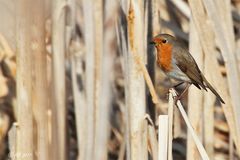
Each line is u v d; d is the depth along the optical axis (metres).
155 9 10.16
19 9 8.45
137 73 9.00
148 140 9.25
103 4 11.02
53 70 9.80
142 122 9.05
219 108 13.88
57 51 9.99
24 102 8.72
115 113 13.73
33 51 8.63
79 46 12.45
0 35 12.27
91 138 10.34
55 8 9.94
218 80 9.88
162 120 8.54
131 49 8.93
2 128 12.89
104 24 11.10
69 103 13.71
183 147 13.38
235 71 9.91
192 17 9.77
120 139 13.57
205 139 11.12
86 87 10.43
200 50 10.45
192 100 10.47
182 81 11.49
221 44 9.88
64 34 10.07
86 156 10.34
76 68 12.42
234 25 13.73
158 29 10.20
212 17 9.82
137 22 8.85
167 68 11.68
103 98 11.11
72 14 11.37
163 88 14.46
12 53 12.54
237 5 13.97
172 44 11.62
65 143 10.18
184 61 11.05
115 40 11.29
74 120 13.65
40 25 8.44
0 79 12.72
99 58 10.29
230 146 12.01
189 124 8.62
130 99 9.09
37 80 8.71
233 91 9.90
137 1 8.84
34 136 9.30
